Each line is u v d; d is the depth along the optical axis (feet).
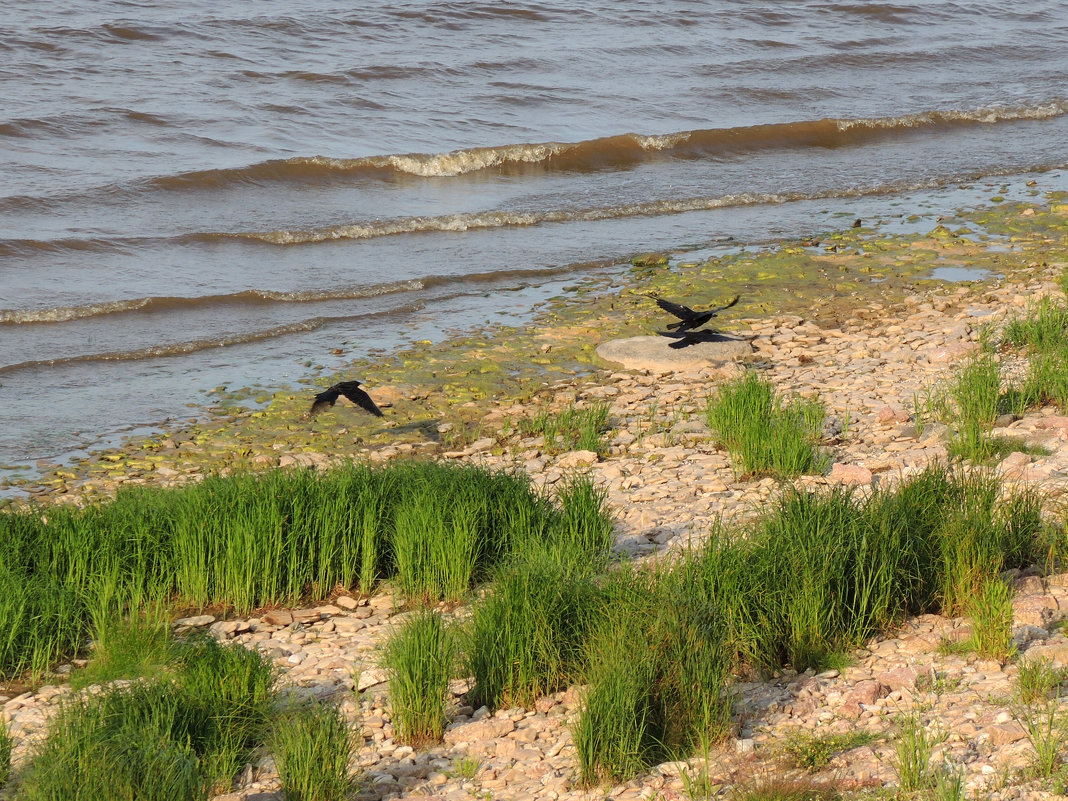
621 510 42.39
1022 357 55.11
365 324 67.67
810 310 67.10
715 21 153.28
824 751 24.64
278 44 127.54
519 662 29.68
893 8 165.68
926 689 27.14
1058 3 181.16
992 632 28.37
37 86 107.65
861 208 90.84
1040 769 22.21
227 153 97.25
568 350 62.44
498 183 97.19
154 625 34.27
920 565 32.58
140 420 54.34
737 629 29.86
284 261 78.07
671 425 51.72
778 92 126.21
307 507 39.37
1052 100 125.90
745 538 34.14
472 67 125.18
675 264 77.66
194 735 27.50
